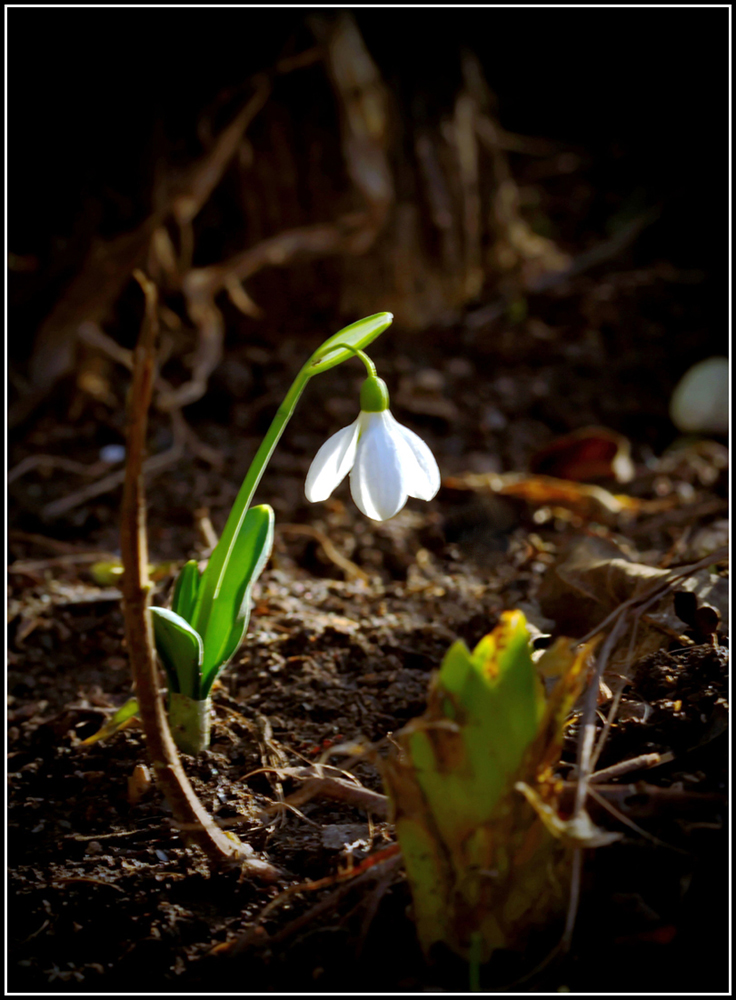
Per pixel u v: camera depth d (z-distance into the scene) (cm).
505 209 103
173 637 43
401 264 92
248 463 73
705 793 38
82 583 59
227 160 86
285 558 60
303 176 91
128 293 87
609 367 89
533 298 99
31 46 88
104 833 43
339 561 59
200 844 40
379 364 86
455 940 37
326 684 48
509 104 122
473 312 97
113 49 88
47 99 89
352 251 88
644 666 44
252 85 86
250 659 50
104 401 81
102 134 90
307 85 89
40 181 92
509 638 36
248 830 42
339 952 38
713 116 112
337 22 89
